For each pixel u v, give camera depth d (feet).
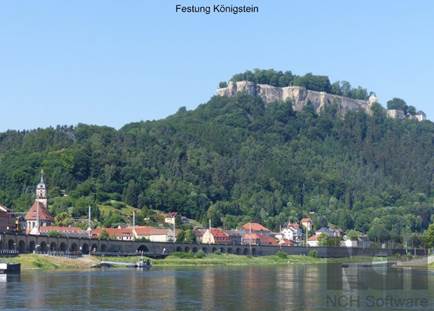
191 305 621.31
